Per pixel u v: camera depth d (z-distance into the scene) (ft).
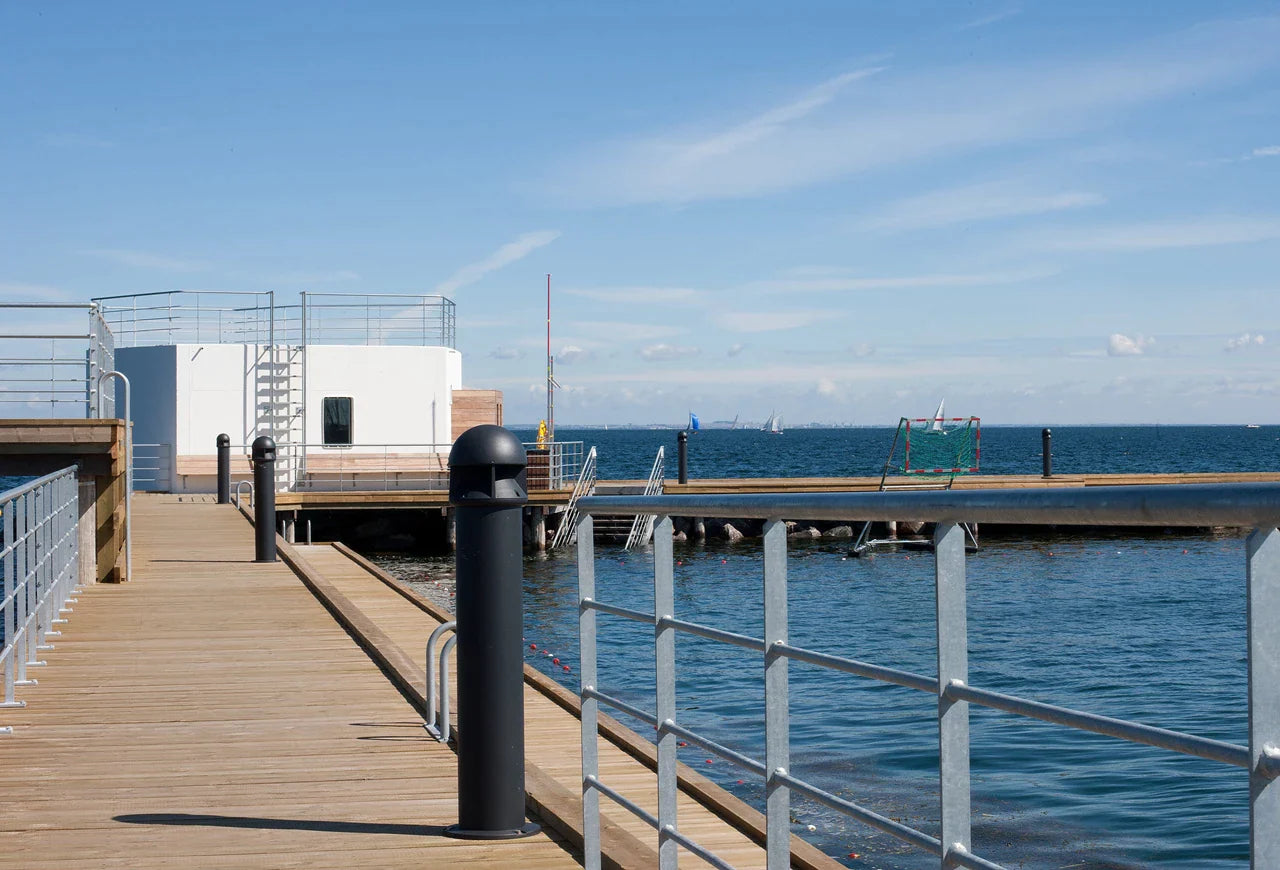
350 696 21.91
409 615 34.91
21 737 18.72
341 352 90.38
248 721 19.86
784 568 7.93
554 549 85.05
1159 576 63.87
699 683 35.81
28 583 24.64
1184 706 31.07
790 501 7.45
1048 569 68.59
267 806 14.89
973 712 30.78
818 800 7.26
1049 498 5.08
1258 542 4.18
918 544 84.12
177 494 86.07
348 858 12.78
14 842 13.42
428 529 92.84
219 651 26.61
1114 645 41.27
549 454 86.48
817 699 31.78
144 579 39.17
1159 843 19.83
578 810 13.87
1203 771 23.99
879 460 272.72
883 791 23.20
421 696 20.99
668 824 9.84
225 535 54.65
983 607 52.90
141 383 89.92
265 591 36.42
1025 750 26.22
